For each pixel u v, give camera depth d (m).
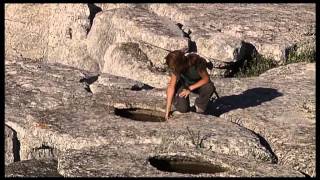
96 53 32.56
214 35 29.44
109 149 18.66
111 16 31.58
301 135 20.59
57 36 34.97
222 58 28.31
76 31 34.31
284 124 21.42
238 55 28.64
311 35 32.09
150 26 29.67
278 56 30.03
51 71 25.64
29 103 22.59
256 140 19.50
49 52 35.31
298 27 32.12
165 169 18.19
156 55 28.89
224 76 28.86
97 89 24.39
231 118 21.88
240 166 17.83
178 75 20.58
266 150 19.12
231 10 34.31
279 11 34.72
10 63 26.56
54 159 18.98
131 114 22.33
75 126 20.39
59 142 19.88
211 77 28.44
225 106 23.03
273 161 19.00
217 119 20.98
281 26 32.12
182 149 18.62
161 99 22.81
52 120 20.86
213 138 19.31
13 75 25.11
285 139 20.33
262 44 30.42
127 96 23.06
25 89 23.77
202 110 21.52
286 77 26.88
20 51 36.44
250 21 32.44
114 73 29.33
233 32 31.50
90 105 22.28
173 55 20.53
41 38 35.78
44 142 20.38
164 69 28.81
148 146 18.86
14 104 22.44
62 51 34.69
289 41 31.19
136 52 29.28
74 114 21.44
